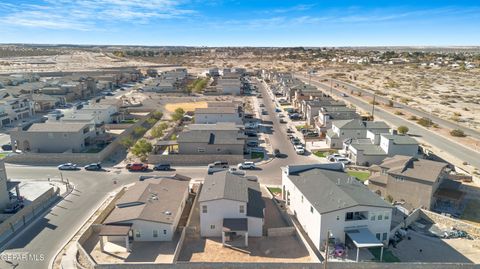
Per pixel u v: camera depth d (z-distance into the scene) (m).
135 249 45.19
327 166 59.38
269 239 48.09
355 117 96.50
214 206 47.94
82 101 146.88
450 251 46.00
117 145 88.44
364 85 194.00
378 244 42.75
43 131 83.19
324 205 45.81
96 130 94.31
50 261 42.62
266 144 90.56
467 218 54.41
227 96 159.75
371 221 45.94
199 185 64.19
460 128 107.19
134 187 57.56
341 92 170.00
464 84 194.12
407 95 163.12
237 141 80.25
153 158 77.19
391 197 58.88
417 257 44.59
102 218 52.12
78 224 51.44
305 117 114.56
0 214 52.75
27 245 45.97
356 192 49.19
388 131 84.62
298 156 81.75
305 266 40.78
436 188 57.91
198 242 47.34
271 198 60.50
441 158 80.19
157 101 147.38
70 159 77.31
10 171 72.00
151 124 109.81
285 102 143.50
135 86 189.62
